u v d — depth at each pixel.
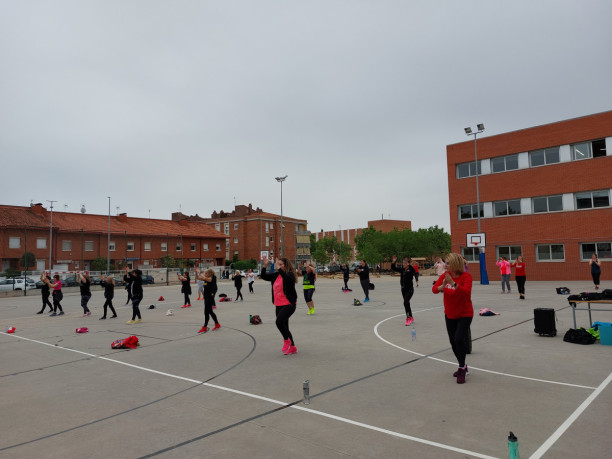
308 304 14.68
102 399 5.57
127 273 13.77
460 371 5.79
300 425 4.43
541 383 5.65
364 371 6.54
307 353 8.01
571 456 3.53
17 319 16.28
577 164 29.88
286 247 87.00
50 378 6.81
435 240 94.44
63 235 54.56
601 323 8.23
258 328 11.55
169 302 22.31
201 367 7.19
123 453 3.87
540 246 31.56
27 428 4.60
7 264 49.97
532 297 17.20
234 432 4.29
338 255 96.31
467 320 5.82
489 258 33.97
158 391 5.86
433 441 3.92
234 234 83.69
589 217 29.25
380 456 3.64
